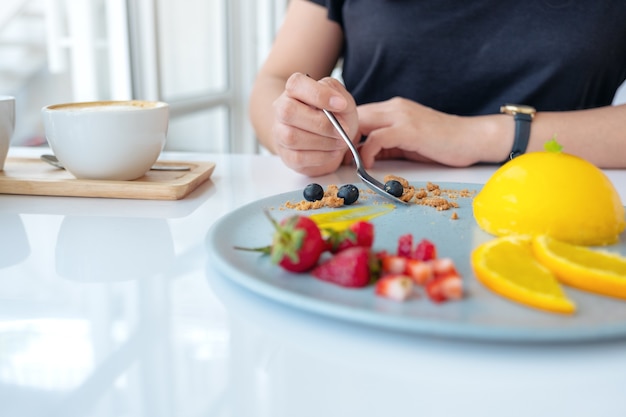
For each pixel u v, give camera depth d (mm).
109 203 641
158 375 354
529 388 344
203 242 539
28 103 1814
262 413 314
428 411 319
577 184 509
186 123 2334
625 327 383
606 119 816
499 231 524
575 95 958
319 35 1017
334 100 701
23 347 389
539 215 506
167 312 428
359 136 828
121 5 1731
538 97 959
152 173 714
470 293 431
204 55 2430
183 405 321
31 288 458
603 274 428
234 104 2666
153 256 511
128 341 398
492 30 952
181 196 656
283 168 798
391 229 543
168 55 2150
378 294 427
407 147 802
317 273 447
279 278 448
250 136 2781
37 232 561
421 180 735
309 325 415
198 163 762
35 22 1762
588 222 503
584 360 376
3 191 665
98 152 652
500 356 381
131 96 1809
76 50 1781
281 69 1008
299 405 323
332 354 383
